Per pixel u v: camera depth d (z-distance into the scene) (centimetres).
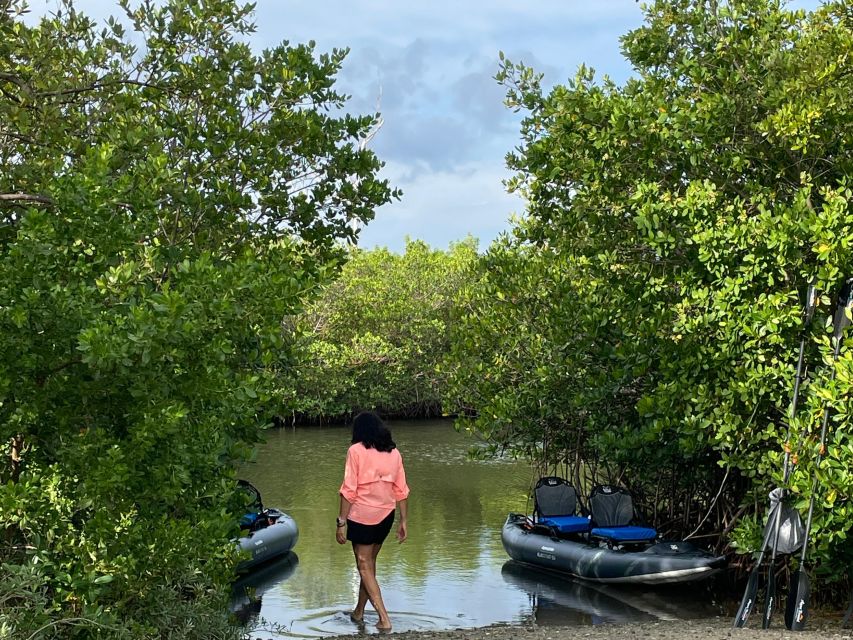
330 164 780
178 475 528
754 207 784
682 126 765
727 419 710
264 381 626
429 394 3086
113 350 459
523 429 1117
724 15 816
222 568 614
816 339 647
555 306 1054
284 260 715
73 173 559
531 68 948
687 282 767
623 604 862
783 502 666
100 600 530
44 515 501
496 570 1005
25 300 481
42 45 662
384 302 3044
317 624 792
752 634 642
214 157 727
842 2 793
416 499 1473
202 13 737
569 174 886
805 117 705
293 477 1739
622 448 921
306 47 769
